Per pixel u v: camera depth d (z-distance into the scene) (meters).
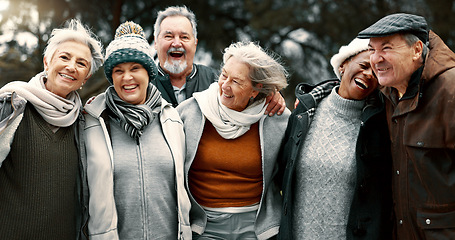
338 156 2.38
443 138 2.00
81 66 2.26
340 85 2.47
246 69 2.45
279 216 2.60
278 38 8.60
